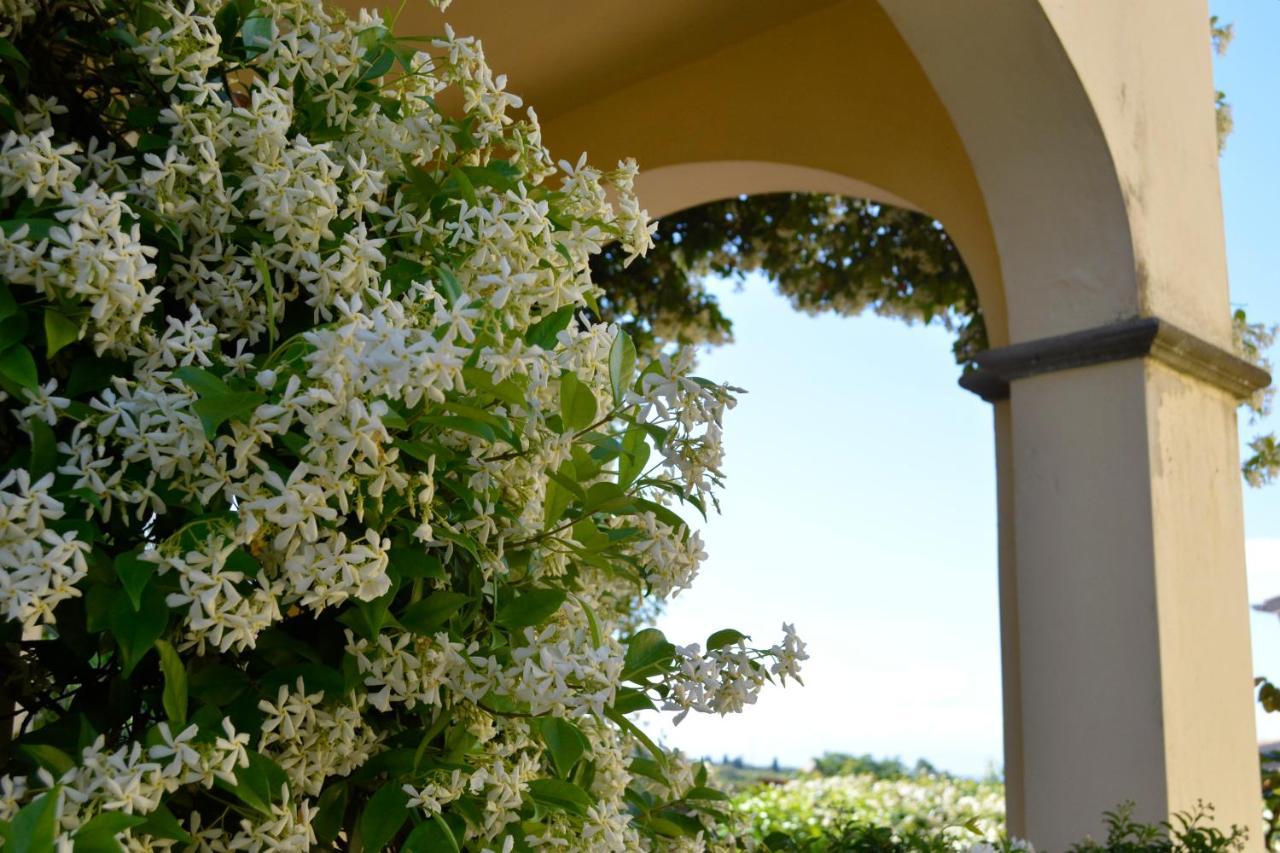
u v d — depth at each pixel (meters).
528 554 1.22
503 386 1.01
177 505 0.93
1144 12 3.40
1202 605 3.11
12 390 0.90
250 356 0.97
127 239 0.89
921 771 9.22
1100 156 3.12
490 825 1.07
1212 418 3.31
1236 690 3.20
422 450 1.01
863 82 4.15
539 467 1.10
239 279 1.09
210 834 0.95
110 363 0.99
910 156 4.07
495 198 1.19
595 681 1.05
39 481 0.82
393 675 1.03
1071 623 3.05
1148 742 2.88
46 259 0.91
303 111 1.22
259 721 0.98
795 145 4.23
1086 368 3.14
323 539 0.95
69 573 0.81
